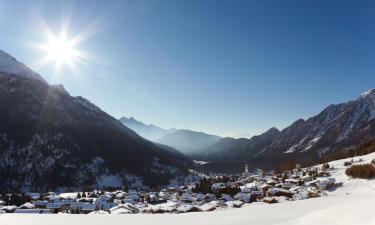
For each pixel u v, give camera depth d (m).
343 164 170.38
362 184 114.06
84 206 118.94
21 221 20.25
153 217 23.88
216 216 24.53
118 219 22.58
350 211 16.86
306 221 17.53
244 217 23.28
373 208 16.28
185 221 22.00
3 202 150.00
